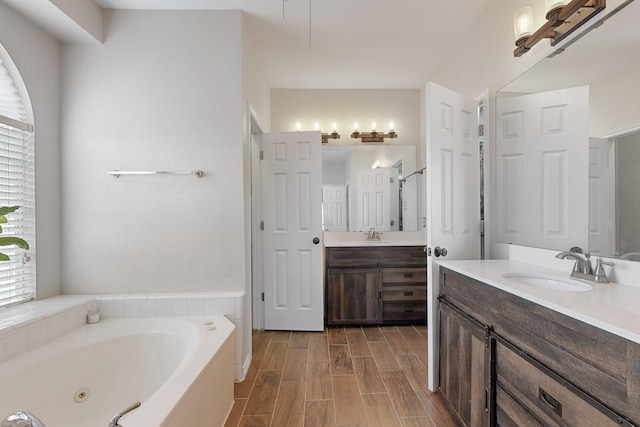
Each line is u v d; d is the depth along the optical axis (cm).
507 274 151
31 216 201
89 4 210
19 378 147
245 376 221
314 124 376
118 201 224
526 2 184
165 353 192
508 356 125
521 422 117
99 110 223
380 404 188
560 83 158
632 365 76
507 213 199
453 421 172
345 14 234
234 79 226
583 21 142
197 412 136
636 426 74
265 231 310
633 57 123
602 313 88
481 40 231
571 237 152
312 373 225
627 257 125
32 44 200
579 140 148
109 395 178
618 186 129
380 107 379
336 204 376
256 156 316
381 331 306
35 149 202
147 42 224
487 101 221
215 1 217
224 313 219
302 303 308
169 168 225
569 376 95
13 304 191
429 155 193
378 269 319
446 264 179
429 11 232
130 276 225
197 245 226
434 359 197
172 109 225
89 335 184
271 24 245
